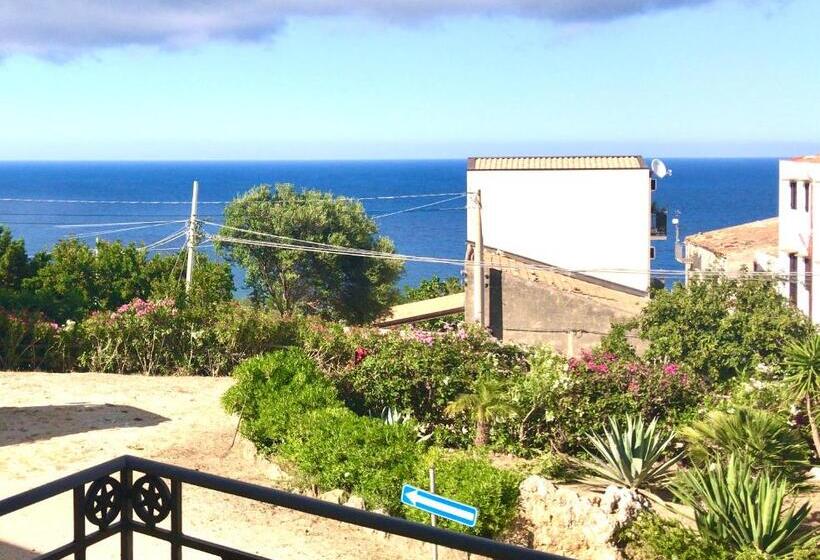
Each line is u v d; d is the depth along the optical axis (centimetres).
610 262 4797
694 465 1493
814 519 1388
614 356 1903
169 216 17250
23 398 1602
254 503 1160
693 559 1045
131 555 377
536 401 1720
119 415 1519
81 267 3238
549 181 4797
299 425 1277
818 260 3512
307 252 4438
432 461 1146
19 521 1016
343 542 1054
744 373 2073
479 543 290
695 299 2628
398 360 1781
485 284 3669
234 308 2092
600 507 1145
